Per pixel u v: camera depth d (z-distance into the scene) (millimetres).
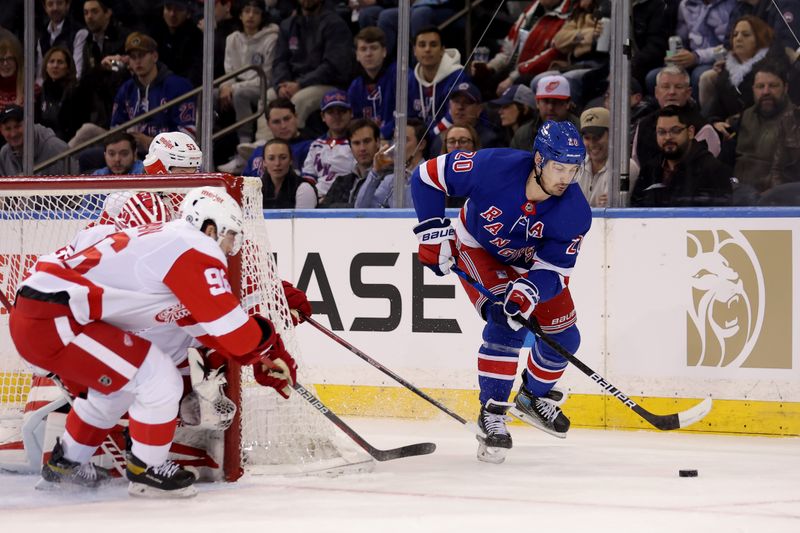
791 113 20219
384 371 13547
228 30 24359
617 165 18234
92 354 10672
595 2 22547
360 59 23016
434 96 22594
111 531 9250
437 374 17953
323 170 22859
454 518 9859
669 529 9398
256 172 23469
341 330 18578
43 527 9438
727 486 11844
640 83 21219
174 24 24578
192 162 13742
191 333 11195
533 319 13188
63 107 25000
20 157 25125
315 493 11242
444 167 13430
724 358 16422
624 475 12648
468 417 17719
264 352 11047
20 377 14508
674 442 15578
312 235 18781
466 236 14125
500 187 13102
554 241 13297
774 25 20406
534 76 22812
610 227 16969
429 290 17969
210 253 10695
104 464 12031
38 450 12414
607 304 17016
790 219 16078
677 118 20547
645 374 16828
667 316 16688
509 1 23344
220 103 24391
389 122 22859
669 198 20766
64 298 10531
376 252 18344
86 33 24859
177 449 11859
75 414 11141
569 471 12922
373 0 23500
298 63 23797
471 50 23234
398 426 17172
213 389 11336
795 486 11867
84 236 11617
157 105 24750
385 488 11617
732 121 20547
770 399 16188
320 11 23750
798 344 16047
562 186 12539
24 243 14336
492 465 13398
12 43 25125
